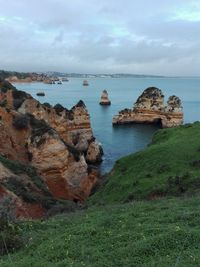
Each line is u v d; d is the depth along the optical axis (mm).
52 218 24734
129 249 15633
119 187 38125
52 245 17203
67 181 55188
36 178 45094
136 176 38844
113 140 100312
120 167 44438
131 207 24531
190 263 14086
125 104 185000
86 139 83375
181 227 17766
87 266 14594
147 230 17703
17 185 38625
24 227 20672
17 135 54031
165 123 118562
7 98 65812
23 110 66312
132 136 105375
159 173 37125
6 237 17922
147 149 45406
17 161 49500
